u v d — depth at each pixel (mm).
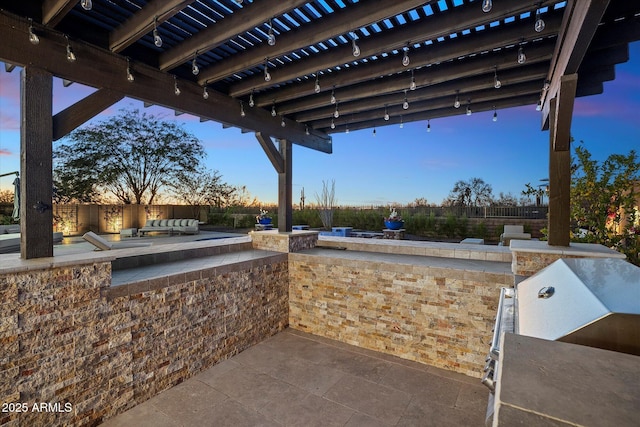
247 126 4727
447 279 3750
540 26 2385
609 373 690
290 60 3811
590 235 4500
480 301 3576
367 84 4273
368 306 4270
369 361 3904
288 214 5590
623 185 4309
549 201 3395
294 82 4414
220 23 2982
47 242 2707
